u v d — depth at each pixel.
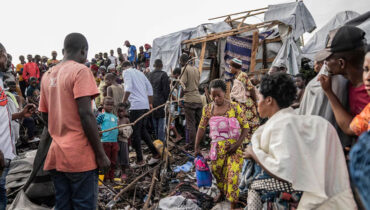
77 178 2.00
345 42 1.61
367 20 4.57
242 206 3.18
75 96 1.94
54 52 11.77
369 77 1.22
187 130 6.04
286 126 1.49
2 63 2.48
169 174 4.24
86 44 2.22
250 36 7.88
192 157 4.96
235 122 3.09
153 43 10.30
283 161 1.42
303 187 1.41
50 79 2.10
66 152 1.96
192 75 5.76
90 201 2.07
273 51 7.95
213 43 9.18
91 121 1.97
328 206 1.41
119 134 4.39
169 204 3.10
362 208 1.42
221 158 3.11
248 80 3.98
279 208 1.62
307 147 1.45
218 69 9.12
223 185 3.20
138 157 4.82
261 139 1.62
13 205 2.88
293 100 1.68
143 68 12.39
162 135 5.95
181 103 6.05
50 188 2.90
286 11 7.75
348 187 1.40
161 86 5.94
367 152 0.50
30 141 6.80
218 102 3.12
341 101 1.75
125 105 4.80
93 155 2.06
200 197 3.41
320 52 1.87
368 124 1.39
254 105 4.01
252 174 1.80
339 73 1.69
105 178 4.14
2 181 2.56
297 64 7.62
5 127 2.53
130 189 3.64
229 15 9.08
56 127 2.06
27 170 3.69
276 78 1.67
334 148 1.44
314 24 7.92
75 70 1.97
